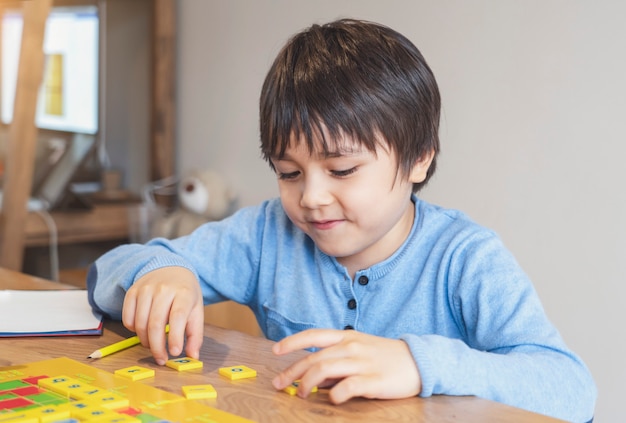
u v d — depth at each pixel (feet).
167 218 7.77
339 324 3.21
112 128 7.66
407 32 6.56
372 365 2.12
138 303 2.66
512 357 2.35
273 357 2.55
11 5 6.79
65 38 7.09
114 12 7.53
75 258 7.43
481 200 6.27
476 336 2.84
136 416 1.92
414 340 2.22
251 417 1.97
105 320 3.08
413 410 2.05
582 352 5.84
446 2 6.30
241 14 7.69
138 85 7.82
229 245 3.56
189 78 8.19
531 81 5.91
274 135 2.69
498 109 6.11
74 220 7.37
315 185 2.67
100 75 7.43
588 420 2.41
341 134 2.59
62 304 3.27
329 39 2.82
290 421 1.94
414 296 3.09
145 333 2.61
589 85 5.63
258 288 3.52
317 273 3.30
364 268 3.19
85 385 2.12
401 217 3.03
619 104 5.50
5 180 6.93
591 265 5.74
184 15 8.15
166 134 8.14
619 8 5.44
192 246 3.52
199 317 2.65
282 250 3.43
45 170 7.14
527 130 5.97
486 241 3.02
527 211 6.03
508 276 2.84
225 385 2.23
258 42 7.58
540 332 2.60
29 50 6.80
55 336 2.80
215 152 8.04
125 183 7.77
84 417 1.87
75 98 7.29
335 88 2.62
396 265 3.14
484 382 2.20
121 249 3.38
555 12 5.75
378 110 2.66
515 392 2.24
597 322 5.74
